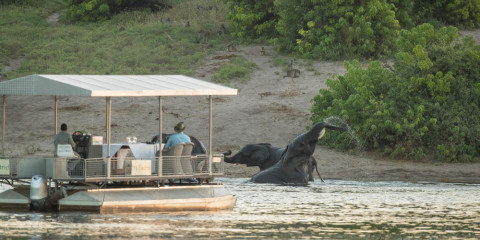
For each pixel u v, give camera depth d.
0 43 171.62
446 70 120.62
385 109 115.12
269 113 129.00
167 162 63.19
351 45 161.38
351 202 74.00
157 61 161.12
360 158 111.88
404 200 76.31
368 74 124.25
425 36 128.12
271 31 178.12
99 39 179.25
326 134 116.44
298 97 136.75
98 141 62.66
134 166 61.12
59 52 167.25
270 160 98.44
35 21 197.38
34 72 153.50
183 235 52.25
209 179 67.69
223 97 137.88
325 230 56.06
